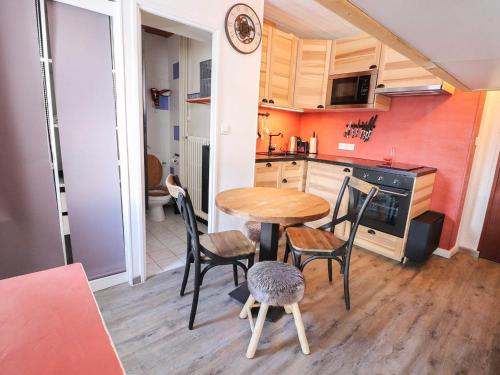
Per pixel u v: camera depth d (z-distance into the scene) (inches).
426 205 113.3
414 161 119.9
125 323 67.7
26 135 62.7
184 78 141.7
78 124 69.1
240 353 60.4
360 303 80.4
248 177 108.9
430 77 99.3
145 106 146.3
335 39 130.9
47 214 68.1
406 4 33.3
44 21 61.3
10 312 24.9
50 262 70.4
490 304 82.9
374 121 131.2
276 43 116.9
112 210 78.3
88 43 67.2
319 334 67.4
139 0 70.9
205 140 128.5
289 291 55.2
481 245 115.7
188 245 74.0
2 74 58.1
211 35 99.0
